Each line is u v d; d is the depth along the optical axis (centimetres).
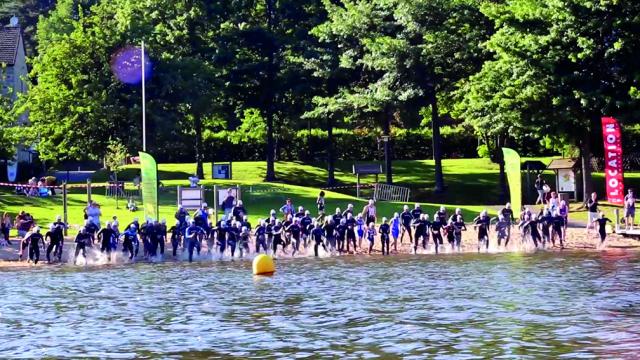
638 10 6906
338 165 10575
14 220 6512
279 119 9919
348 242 5619
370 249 5562
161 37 9281
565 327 2958
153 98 8862
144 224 5438
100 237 5341
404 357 2586
